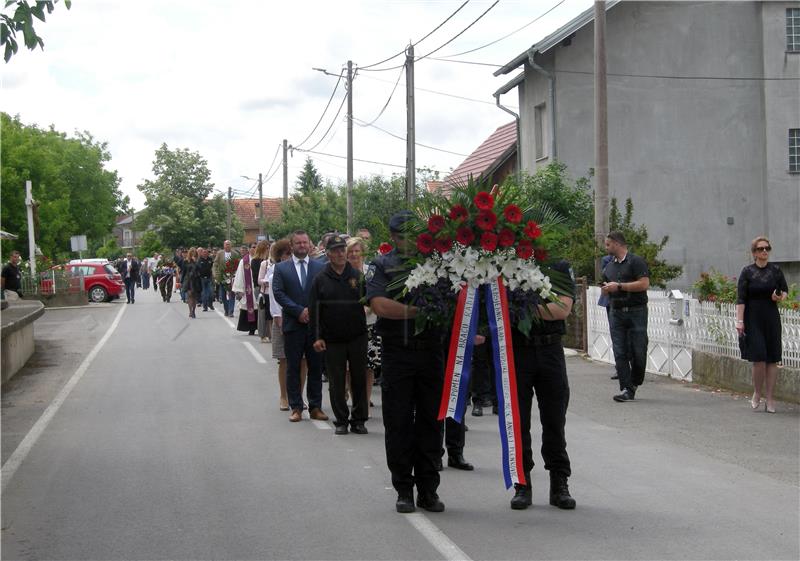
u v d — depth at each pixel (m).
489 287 6.52
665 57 27.44
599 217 17.25
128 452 8.95
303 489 7.38
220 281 26.25
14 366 15.15
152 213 70.44
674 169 27.61
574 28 26.53
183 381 14.12
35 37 9.27
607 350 15.86
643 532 6.10
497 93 30.16
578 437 9.44
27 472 8.14
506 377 6.51
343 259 9.65
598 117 17.17
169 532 6.25
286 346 10.59
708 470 7.94
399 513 6.63
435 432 6.70
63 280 35.16
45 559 5.73
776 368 10.81
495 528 6.22
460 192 6.55
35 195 60.16
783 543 5.84
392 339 6.64
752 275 10.63
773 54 27.52
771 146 27.61
